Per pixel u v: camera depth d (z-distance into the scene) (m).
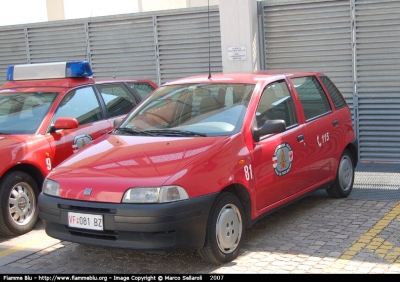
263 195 5.47
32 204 6.36
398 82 8.52
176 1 14.29
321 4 8.80
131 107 7.83
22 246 5.84
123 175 4.81
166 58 10.24
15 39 11.55
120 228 4.63
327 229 5.93
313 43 8.99
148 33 10.30
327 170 6.66
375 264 4.87
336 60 8.89
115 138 5.73
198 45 9.92
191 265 5.09
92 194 4.77
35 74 7.41
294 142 5.96
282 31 9.15
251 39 8.91
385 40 8.49
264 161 5.48
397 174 8.14
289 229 6.00
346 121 7.12
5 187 6.03
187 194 4.65
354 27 8.64
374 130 8.80
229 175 5.01
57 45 11.20
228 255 5.02
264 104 5.79
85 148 5.68
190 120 5.72
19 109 6.90
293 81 6.41
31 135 6.44
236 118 5.50
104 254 5.50
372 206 6.72
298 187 6.07
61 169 5.23
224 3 8.94
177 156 4.97
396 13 8.36
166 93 6.27
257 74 6.29
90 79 7.49
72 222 4.85
